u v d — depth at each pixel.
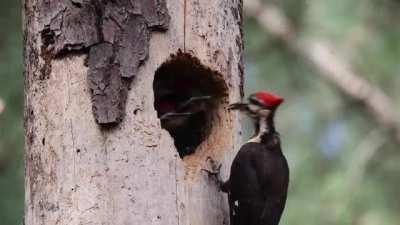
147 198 10.10
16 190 14.83
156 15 10.34
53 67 10.27
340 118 19.56
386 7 18.58
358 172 18.20
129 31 10.20
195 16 10.69
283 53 19.11
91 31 10.16
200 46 10.73
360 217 17.92
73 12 10.23
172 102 11.57
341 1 18.77
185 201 10.34
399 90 19.86
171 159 10.27
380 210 18.00
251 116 11.18
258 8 19.11
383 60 19.22
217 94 11.12
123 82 10.12
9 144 14.98
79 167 10.07
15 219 14.66
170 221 10.20
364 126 19.64
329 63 19.59
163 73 11.11
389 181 18.47
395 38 18.81
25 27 10.71
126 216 10.02
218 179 10.74
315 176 18.66
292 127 19.14
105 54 10.10
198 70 10.89
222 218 10.71
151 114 10.23
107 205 10.01
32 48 10.50
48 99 10.27
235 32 11.18
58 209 10.09
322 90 19.69
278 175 10.82
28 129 10.50
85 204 10.01
